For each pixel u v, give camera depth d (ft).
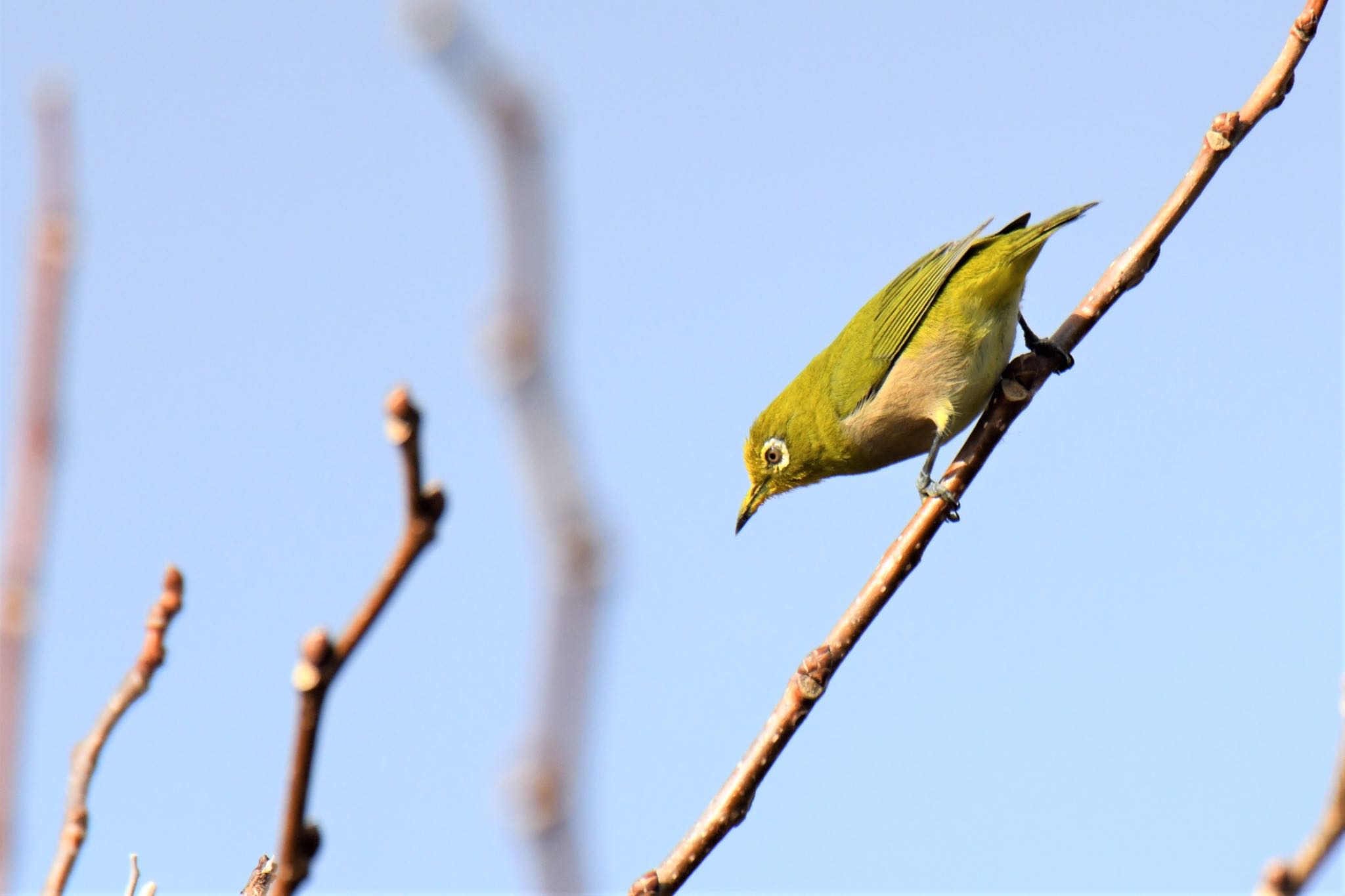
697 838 34.86
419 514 15.19
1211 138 46.75
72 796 21.95
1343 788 15.28
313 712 15.87
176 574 22.71
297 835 16.34
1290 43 45.01
